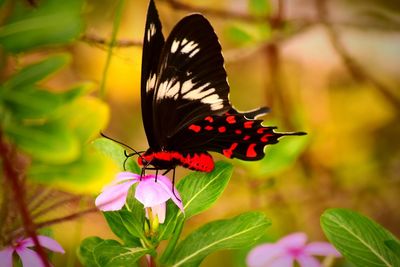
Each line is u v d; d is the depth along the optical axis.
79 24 0.50
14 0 0.50
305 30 0.76
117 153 0.57
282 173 0.78
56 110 0.50
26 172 0.51
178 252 0.55
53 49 0.56
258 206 0.70
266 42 0.72
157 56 0.57
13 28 0.50
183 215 0.56
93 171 0.51
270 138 0.59
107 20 0.63
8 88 0.50
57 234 0.71
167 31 0.74
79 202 0.56
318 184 0.79
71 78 0.75
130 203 0.56
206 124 0.58
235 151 0.60
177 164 0.57
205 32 0.57
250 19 0.72
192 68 0.58
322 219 0.55
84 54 0.75
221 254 0.77
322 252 0.57
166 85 0.57
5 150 0.51
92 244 0.56
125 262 0.54
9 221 0.53
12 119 0.50
